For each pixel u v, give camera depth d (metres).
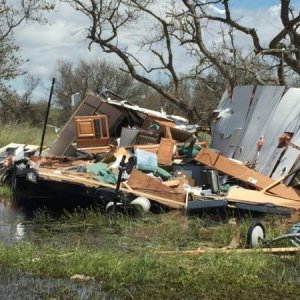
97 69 50.25
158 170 12.39
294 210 10.51
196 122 25.75
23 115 42.34
